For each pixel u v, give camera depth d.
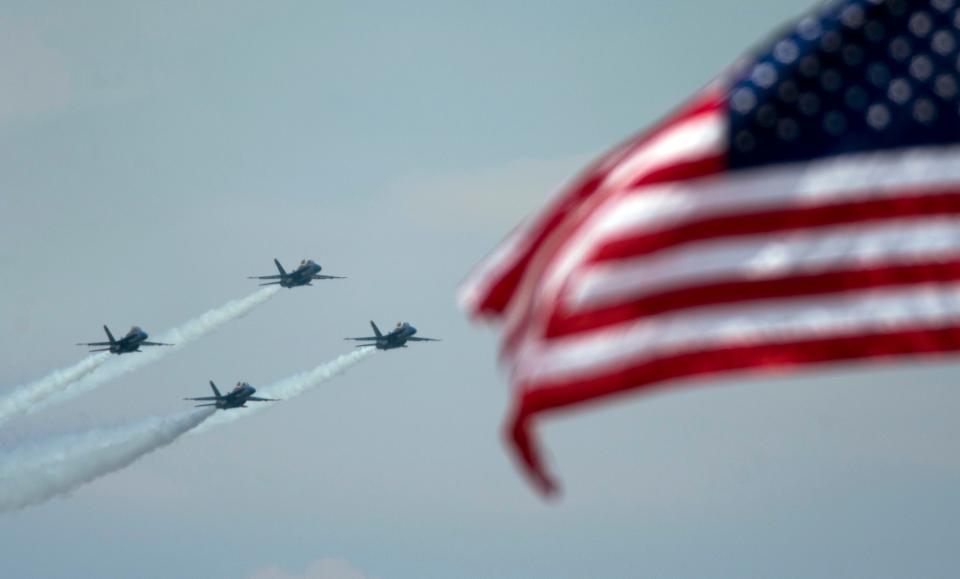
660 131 116.81
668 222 112.94
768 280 110.19
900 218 110.75
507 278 118.50
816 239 111.00
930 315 108.38
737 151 113.75
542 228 118.81
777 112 114.44
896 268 109.50
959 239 109.81
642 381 108.94
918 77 114.25
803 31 117.06
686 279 111.31
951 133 112.50
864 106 113.88
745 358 108.69
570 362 110.31
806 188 112.19
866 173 112.25
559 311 112.06
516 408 108.94
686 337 109.81
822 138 113.44
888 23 116.06
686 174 114.00
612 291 111.69
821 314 109.25
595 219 115.12
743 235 111.81
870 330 108.38
